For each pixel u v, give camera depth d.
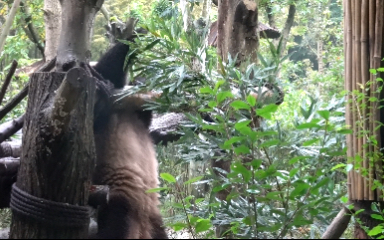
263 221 3.12
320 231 3.25
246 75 3.19
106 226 3.71
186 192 5.32
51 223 2.91
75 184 2.93
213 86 3.45
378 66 3.17
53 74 2.96
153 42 3.54
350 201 3.18
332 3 11.40
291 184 2.83
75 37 3.19
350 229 3.68
